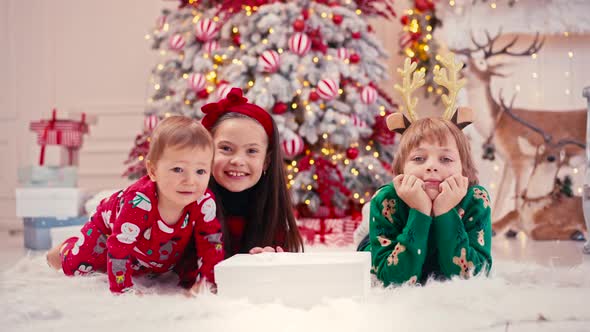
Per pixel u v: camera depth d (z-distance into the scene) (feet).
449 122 5.41
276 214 6.01
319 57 10.69
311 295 4.52
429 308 4.31
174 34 11.60
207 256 5.17
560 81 11.67
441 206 5.04
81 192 10.49
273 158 6.05
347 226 9.78
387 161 11.43
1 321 4.19
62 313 4.37
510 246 9.98
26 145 15.28
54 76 15.38
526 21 11.71
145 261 5.39
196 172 4.82
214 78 10.91
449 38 12.03
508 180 11.69
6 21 15.40
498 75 11.83
